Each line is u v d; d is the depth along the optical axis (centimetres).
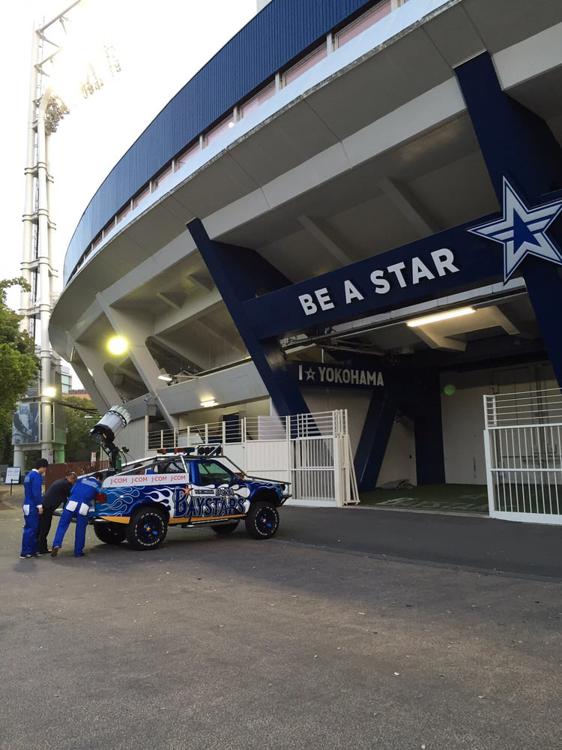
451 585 798
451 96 1334
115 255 2627
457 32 1228
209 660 515
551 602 699
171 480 1179
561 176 1359
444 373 2591
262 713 408
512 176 1301
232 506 1229
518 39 1197
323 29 1633
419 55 1302
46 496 1146
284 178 1736
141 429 3409
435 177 1590
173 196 2028
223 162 1797
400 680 462
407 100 1400
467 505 1719
